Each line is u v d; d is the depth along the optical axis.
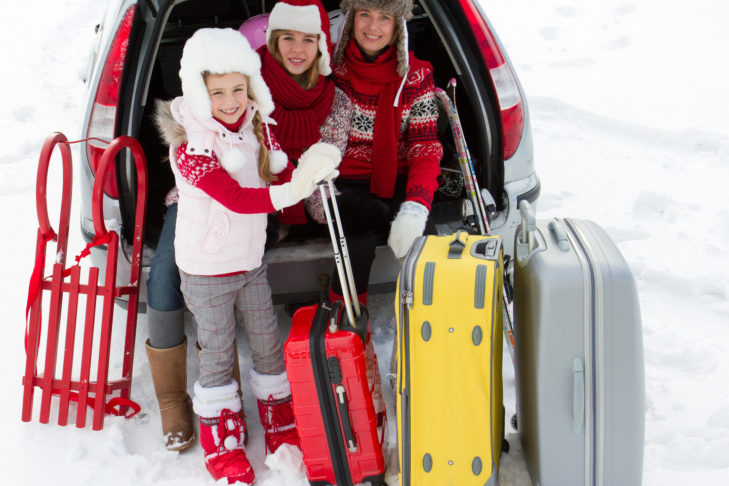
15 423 2.76
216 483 2.43
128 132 2.73
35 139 5.18
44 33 7.25
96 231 2.62
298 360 2.24
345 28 2.68
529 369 2.18
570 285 2.02
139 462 2.54
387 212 2.80
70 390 2.72
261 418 2.61
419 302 2.09
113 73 2.70
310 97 2.65
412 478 2.24
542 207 4.08
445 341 2.09
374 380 2.49
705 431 2.55
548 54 6.11
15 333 3.31
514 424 2.59
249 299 2.51
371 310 3.30
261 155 2.38
